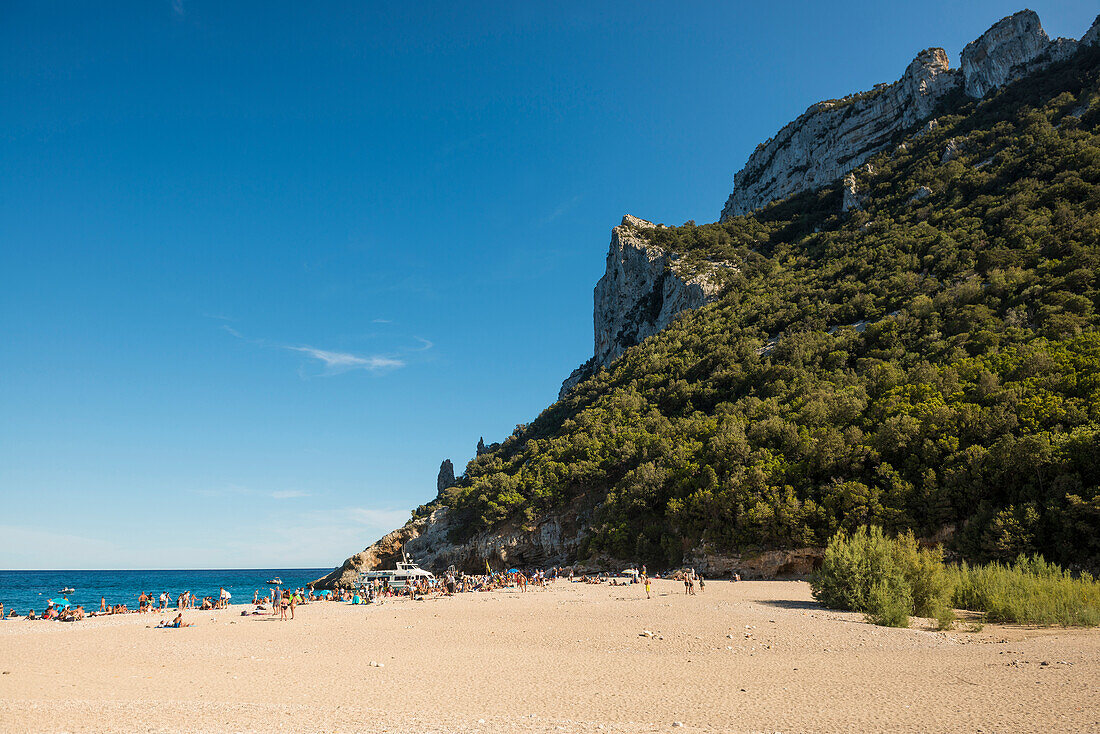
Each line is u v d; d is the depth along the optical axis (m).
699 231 173.50
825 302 103.25
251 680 19.30
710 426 81.69
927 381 65.62
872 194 144.25
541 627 32.34
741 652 23.14
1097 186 88.62
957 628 28.11
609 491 84.25
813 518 57.00
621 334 165.25
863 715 13.62
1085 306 65.81
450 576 79.31
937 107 161.75
